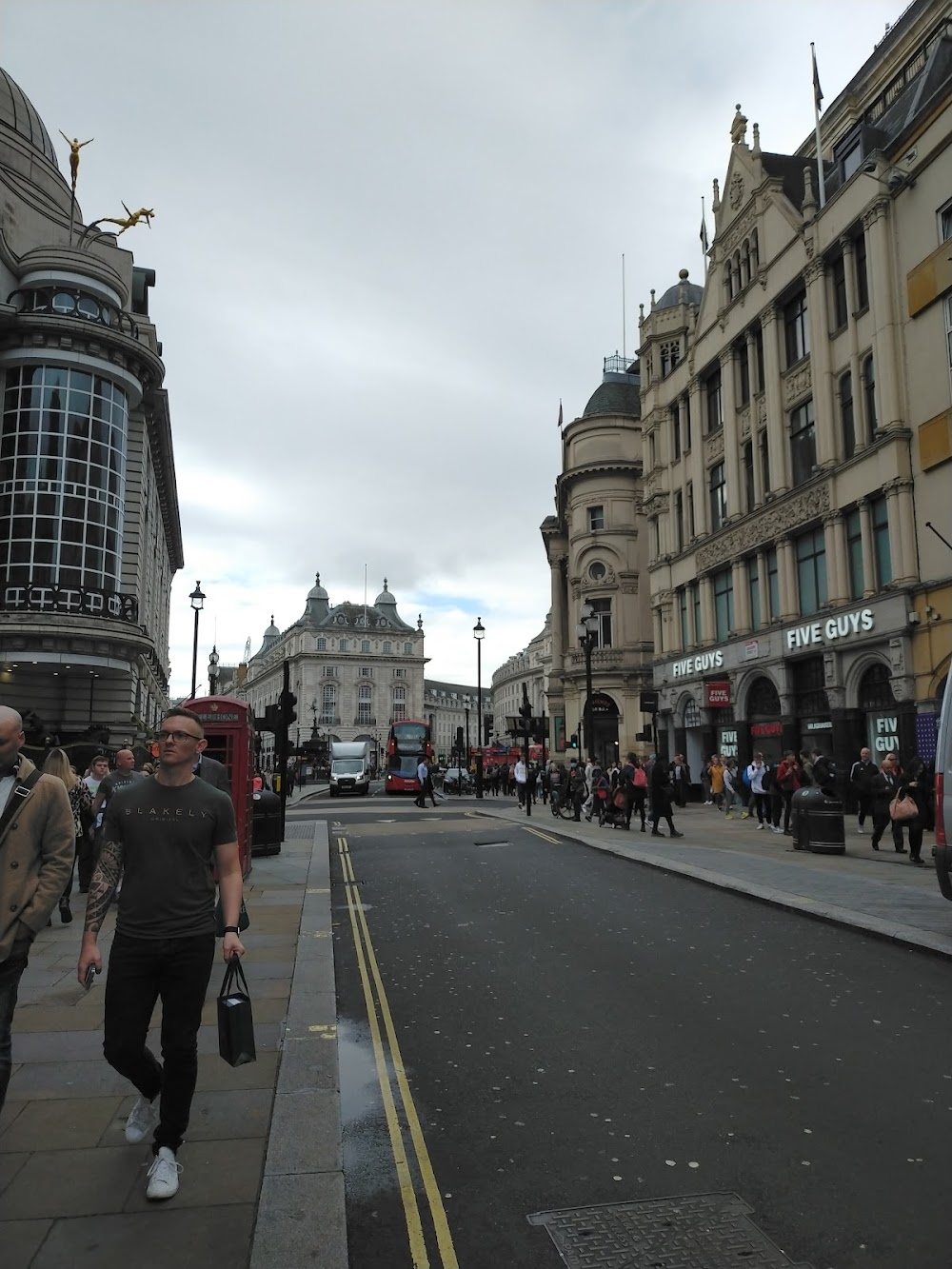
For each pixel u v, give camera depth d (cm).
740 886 1110
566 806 2527
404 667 13162
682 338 3541
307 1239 327
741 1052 543
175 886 375
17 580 2789
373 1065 530
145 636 2914
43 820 379
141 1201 354
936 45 2517
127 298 3225
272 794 1567
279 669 13825
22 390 2880
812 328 2409
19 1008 622
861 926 869
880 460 2092
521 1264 320
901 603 1989
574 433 4778
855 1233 337
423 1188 377
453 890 1184
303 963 756
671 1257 323
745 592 2811
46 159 3525
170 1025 369
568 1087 491
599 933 898
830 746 2331
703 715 3062
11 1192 361
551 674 5278
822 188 2436
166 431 3672
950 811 821
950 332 1905
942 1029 581
